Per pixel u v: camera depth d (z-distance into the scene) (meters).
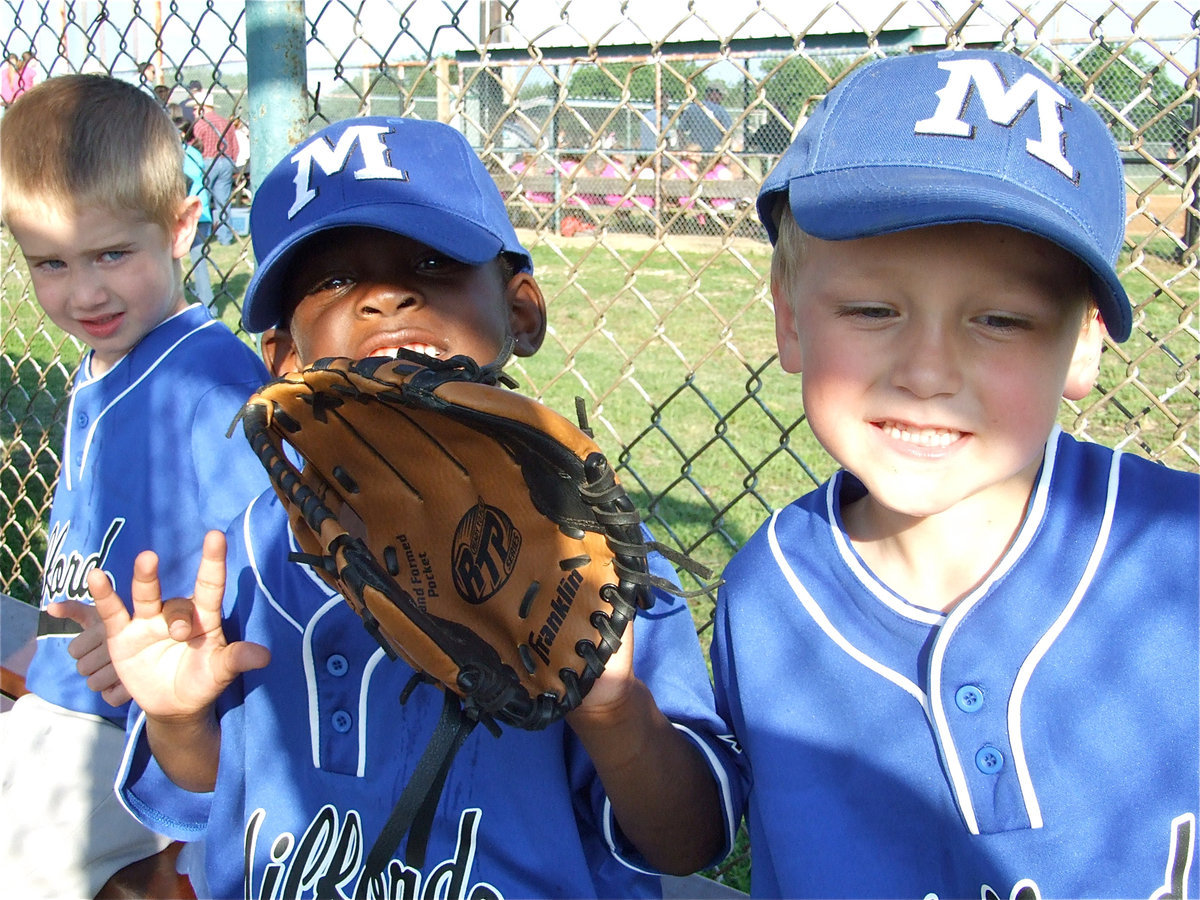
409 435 1.29
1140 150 1.87
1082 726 1.26
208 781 1.70
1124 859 1.24
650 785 1.40
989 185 1.13
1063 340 1.21
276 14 2.29
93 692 2.27
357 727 1.57
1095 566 1.29
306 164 1.68
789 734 1.39
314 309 1.65
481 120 6.15
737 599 1.47
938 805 1.30
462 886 1.49
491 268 1.72
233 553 1.75
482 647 1.27
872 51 1.97
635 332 8.33
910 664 1.35
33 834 2.19
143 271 2.29
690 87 2.33
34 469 3.55
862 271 1.20
